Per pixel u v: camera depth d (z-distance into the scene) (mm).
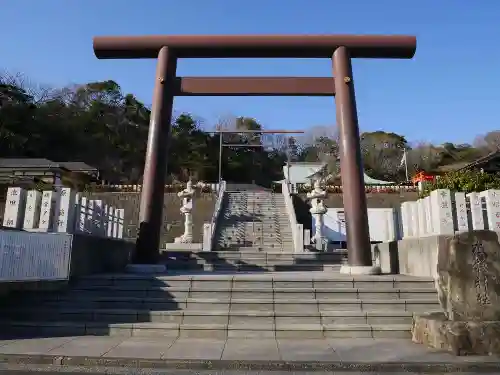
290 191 31000
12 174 29641
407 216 11336
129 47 12055
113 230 12555
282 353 6098
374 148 67062
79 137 56031
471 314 6699
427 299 8164
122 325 7348
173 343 6715
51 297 8203
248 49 12016
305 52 12133
